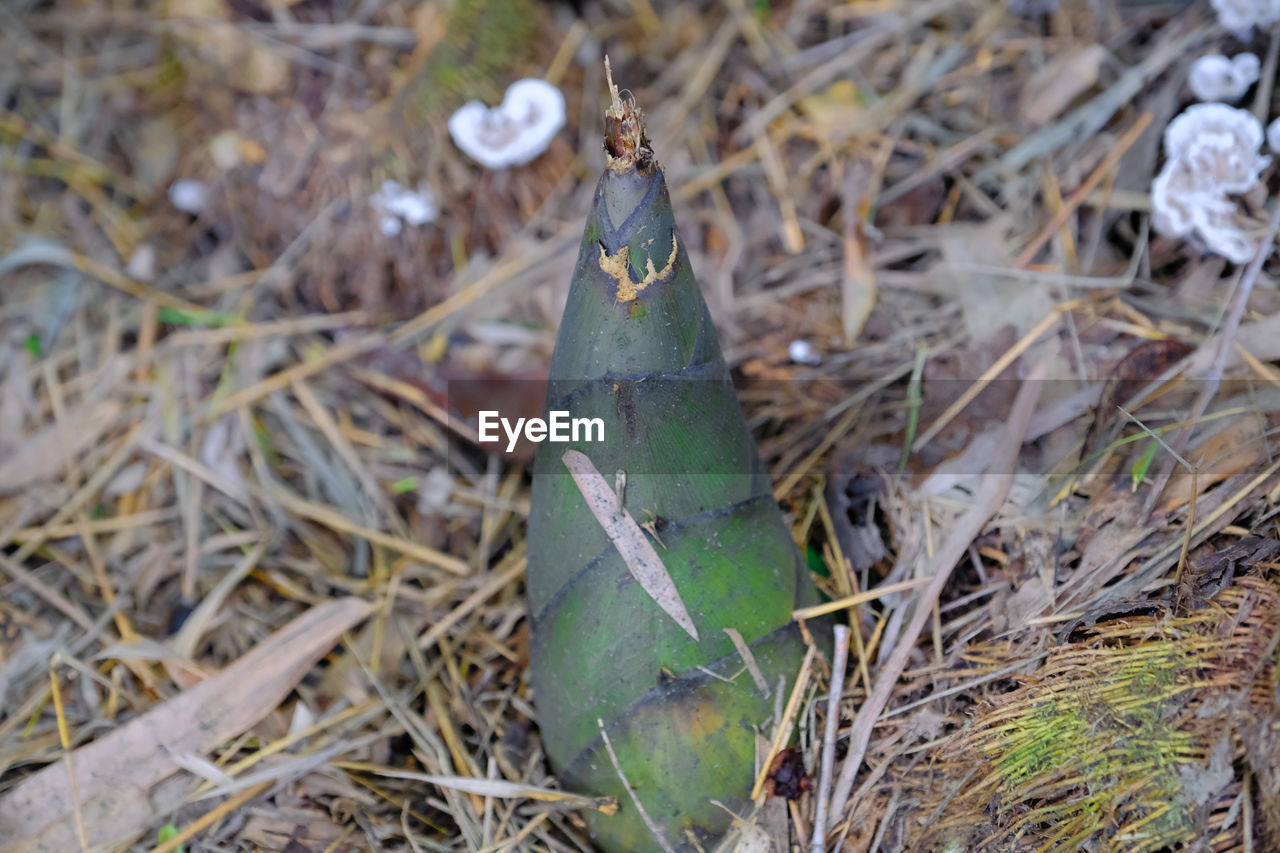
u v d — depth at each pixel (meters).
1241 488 1.02
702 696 1.00
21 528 1.17
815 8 1.30
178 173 1.29
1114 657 1.00
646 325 0.96
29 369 1.22
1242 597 0.99
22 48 1.33
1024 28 1.25
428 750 1.08
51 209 1.28
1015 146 1.21
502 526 1.18
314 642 1.11
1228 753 0.97
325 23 1.29
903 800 1.02
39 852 1.05
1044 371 1.12
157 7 1.32
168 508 1.17
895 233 1.21
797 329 1.20
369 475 1.19
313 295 1.25
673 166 1.26
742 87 1.28
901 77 1.26
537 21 1.28
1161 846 0.97
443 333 1.23
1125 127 1.19
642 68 1.29
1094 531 1.05
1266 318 1.09
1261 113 1.16
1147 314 1.13
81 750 1.07
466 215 1.25
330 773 1.07
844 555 1.10
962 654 1.05
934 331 1.17
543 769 1.07
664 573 0.99
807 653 1.03
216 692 1.09
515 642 1.12
